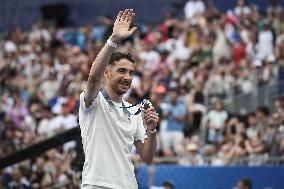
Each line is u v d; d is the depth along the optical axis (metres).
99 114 11.24
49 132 31.17
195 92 31.88
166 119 30.36
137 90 32.28
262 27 37.41
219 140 29.02
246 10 40.00
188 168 26.86
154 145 11.84
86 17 49.72
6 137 30.08
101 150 11.12
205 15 40.00
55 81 37.28
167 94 33.19
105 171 11.05
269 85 32.56
